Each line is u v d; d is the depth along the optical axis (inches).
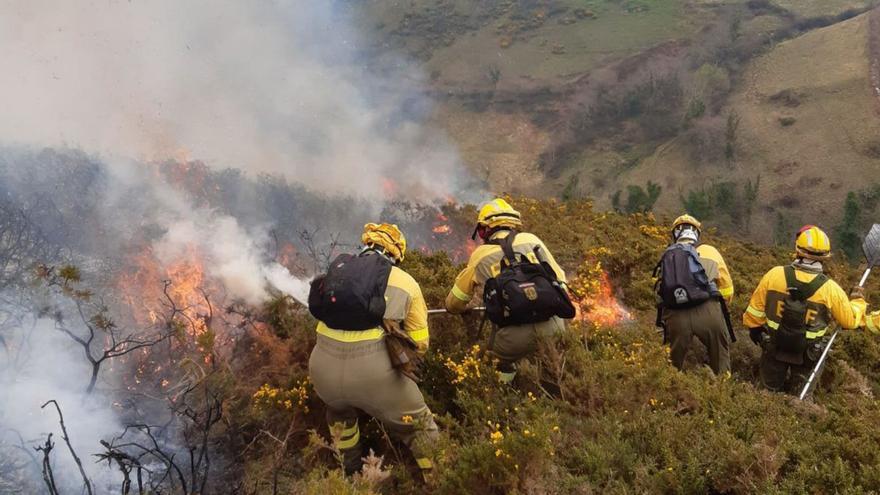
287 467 128.0
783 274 180.2
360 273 118.7
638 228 416.8
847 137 3147.1
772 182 3065.9
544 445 110.3
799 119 3435.0
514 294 141.0
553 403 140.0
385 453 139.4
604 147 3937.0
